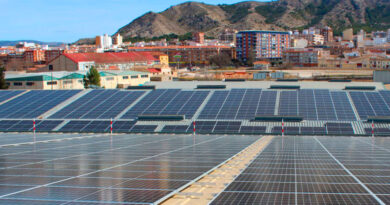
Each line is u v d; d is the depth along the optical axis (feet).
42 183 57.26
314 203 48.03
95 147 112.68
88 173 66.23
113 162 79.71
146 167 73.67
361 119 223.92
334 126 214.69
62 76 441.27
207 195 53.42
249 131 212.64
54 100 276.21
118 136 175.42
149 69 642.63
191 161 83.15
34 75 420.36
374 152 110.22
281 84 311.47
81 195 49.49
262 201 49.01
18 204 44.86
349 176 68.74
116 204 45.03
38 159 83.25
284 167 80.02
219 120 229.04
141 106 258.37
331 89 276.62
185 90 289.12
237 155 98.27
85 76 444.55
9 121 236.22
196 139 162.50
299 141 163.22
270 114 235.61
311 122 221.87
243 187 58.08
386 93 260.42
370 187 58.29
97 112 250.16
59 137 155.33
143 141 141.69
